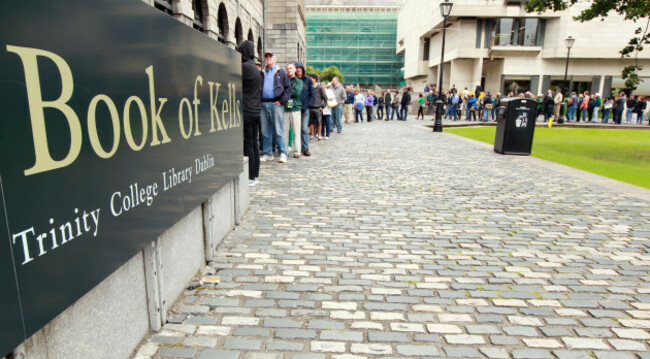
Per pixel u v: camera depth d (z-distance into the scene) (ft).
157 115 7.73
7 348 4.25
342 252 12.58
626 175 27.07
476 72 139.13
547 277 11.03
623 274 11.31
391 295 9.90
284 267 11.41
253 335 8.16
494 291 10.20
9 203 4.23
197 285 10.19
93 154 5.69
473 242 13.60
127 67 6.55
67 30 5.07
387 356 7.57
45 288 4.81
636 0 36.04
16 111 4.29
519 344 8.00
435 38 168.35
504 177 24.38
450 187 21.61
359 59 247.91
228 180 13.12
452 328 8.53
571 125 75.15
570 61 137.18
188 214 10.21
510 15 132.26
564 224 15.62
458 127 69.15
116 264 6.36
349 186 21.48
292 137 33.01
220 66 11.98
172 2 27.40
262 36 62.75
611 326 8.70
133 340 7.57
